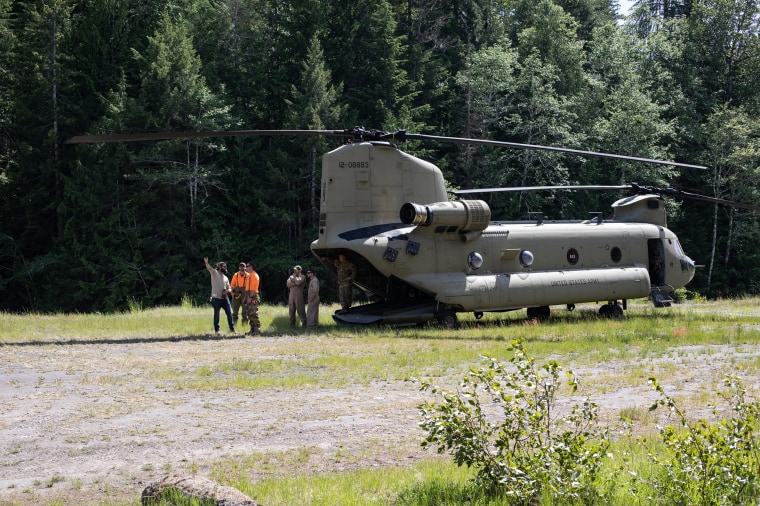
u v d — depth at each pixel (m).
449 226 37.94
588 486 12.60
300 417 19.23
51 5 91.25
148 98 86.50
